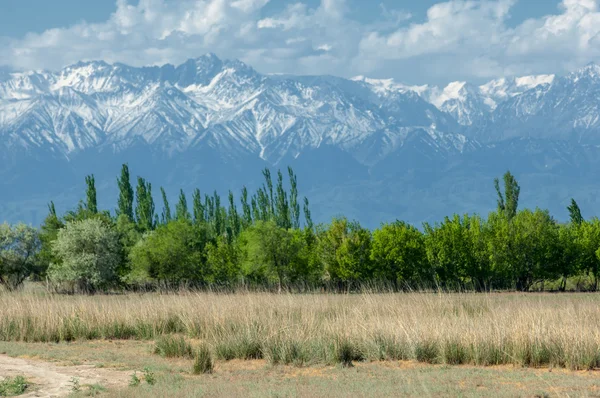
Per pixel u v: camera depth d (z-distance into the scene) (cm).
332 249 11412
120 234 13225
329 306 5056
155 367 3531
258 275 11469
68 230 11469
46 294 6450
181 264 11812
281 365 3538
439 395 2625
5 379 3253
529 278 11712
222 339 3947
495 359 3459
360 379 3053
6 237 11281
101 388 2992
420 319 3981
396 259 10881
